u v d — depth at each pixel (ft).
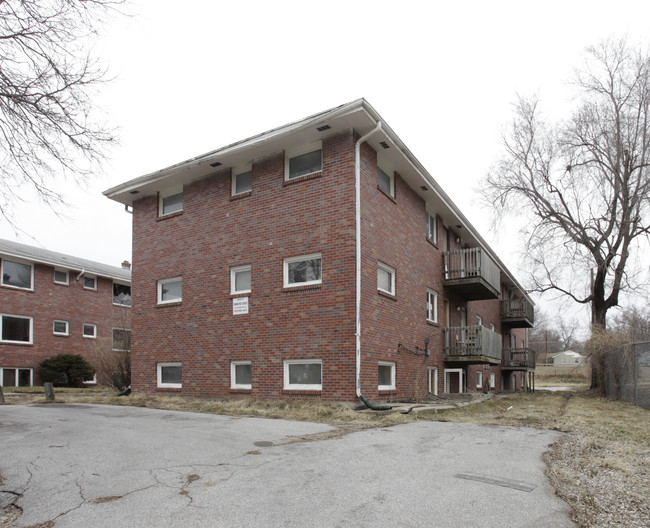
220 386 44.91
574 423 33.73
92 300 88.99
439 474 18.65
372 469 19.24
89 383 82.23
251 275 44.57
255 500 15.39
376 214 43.29
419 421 33.78
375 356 41.04
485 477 18.30
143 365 51.44
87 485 17.08
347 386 37.91
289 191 43.29
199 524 13.50
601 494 16.52
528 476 18.60
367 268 40.86
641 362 48.16
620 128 72.02
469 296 69.26
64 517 14.19
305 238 41.78
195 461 20.33
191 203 50.14
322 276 40.37
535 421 35.27
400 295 47.47
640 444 25.66
